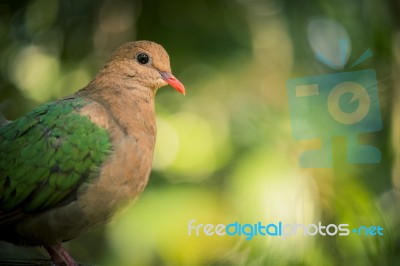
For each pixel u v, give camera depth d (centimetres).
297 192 122
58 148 109
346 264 121
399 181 124
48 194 109
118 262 128
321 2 129
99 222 110
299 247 121
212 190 129
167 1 131
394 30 127
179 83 115
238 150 129
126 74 114
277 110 128
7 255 114
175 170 131
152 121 113
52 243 111
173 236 126
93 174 109
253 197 123
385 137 124
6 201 109
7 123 113
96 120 110
